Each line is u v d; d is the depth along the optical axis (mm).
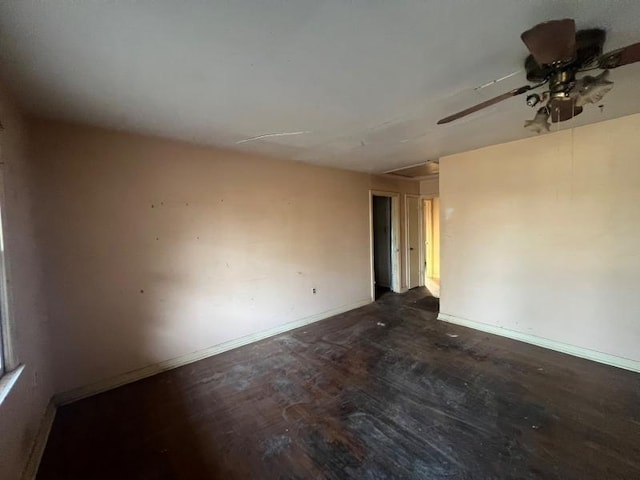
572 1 1213
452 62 1662
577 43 1438
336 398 2398
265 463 1762
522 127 2830
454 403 2291
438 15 1275
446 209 4094
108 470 1736
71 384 2455
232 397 2453
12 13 1160
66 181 2428
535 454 1771
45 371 2170
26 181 2105
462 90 2010
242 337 3516
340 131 2787
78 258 2488
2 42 1352
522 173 3338
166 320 2949
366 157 3902
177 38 1383
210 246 3246
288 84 1870
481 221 3730
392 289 5914
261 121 2492
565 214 3059
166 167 2938
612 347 2818
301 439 1949
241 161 3496
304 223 4172
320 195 4383
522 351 3170
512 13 1275
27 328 1846
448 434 1958
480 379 2629
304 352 3281
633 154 2643
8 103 1829
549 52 1305
